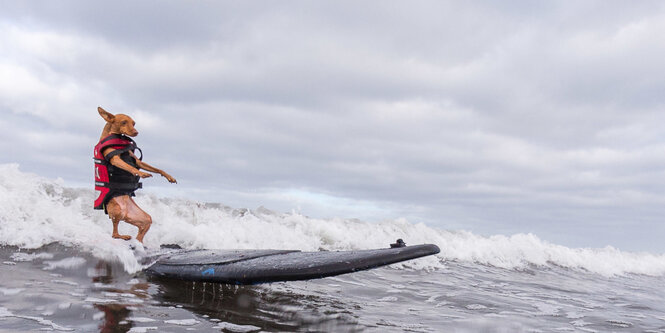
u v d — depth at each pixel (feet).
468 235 31.14
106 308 8.53
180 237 17.54
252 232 20.49
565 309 13.58
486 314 11.63
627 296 18.62
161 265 12.53
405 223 29.43
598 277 26.05
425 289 14.73
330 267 10.20
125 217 14.69
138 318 8.14
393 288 14.33
